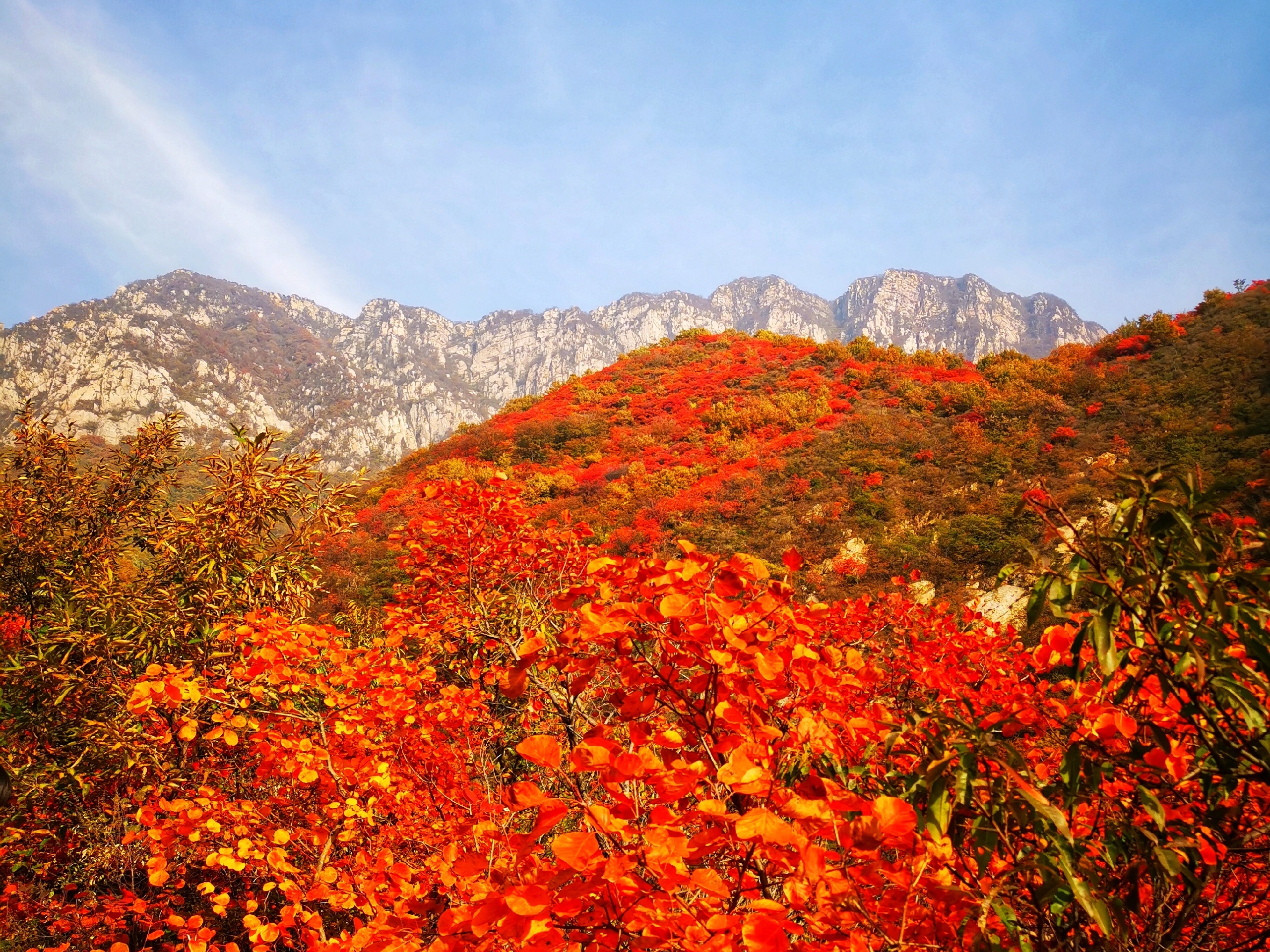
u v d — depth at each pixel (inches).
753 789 44.8
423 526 171.5
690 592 56.2
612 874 40.1
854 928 42.0
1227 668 45.8
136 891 147.7
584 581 175.2
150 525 203.9
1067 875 41.8
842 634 173.8
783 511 893.2
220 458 198.7
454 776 134.9
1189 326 1209.4
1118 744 54.3
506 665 158.6
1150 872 49.3
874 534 792.9
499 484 176.7
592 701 121.6
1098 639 47.2
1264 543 47.7
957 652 119.3
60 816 165.2
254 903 106.0
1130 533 47.6
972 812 48.1
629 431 1411.2
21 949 140.3
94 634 176.2
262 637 117.3
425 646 176.1
